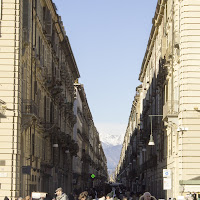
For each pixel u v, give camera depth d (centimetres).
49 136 7050
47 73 6725
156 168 7756
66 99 9175
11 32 4825
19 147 4866
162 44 6366
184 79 4903
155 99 7775
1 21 4838
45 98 6656
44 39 6512
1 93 4784
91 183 16738
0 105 4528
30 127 5525
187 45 4906
